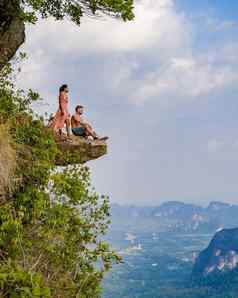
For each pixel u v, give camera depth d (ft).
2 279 47.24
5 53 70.44
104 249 62.08
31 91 68.18
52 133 68.03
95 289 61.98
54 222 57.47
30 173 59.93
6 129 59.88
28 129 64.13
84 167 62.85
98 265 62.75
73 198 60.13
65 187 59.62
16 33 72.02
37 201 57.31
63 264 60.59
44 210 58.08
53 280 58.65
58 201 59.72
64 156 68.33
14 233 53.88
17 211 57.62
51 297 55.52
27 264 54.39
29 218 58.08
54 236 58.95
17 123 64.03
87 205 62.75
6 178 56.80
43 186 60.44
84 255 61.93
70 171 62.28
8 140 59.06
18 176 59.00
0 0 69.10
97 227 62.85
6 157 57.36
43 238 58.03
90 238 62.34
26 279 48.16
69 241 60.64
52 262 59.06
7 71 68.03
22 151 61.52
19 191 58.85
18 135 63.21
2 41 69.92
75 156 70.44
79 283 61.00
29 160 61.31
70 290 59.82
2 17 70.49
